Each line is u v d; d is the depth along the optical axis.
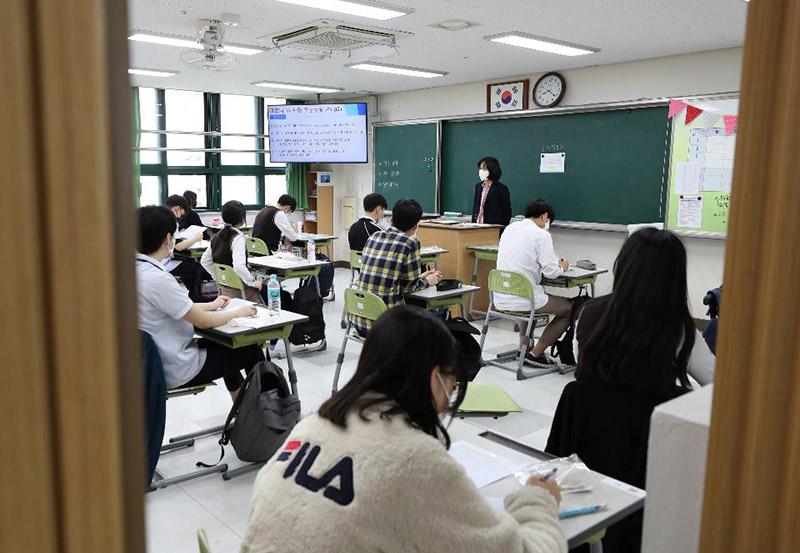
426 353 1.21
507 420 3.72
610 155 6.55
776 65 0.43
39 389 0.27
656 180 6.22
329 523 1.04
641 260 1.70
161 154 8.80
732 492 0.49
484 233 6.45
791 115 0.43
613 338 1.72
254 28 5.17
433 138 8.26
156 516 2.63
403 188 8.80
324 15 4.72
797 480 0.45
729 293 0.47
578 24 4.86
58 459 0.28
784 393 0.45
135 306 0.30
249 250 6.61
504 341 5.49
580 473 1.51
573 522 1.33
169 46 5.82
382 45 5.64
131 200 0.30
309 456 1.15
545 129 7.07
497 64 6.59
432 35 5.28
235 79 7.77
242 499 2.78
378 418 1.15
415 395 1.20
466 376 1.31
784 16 0.42
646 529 0.67
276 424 2.80
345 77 7.57
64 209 0.27
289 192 9.88
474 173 7.88
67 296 0.27
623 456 1.70
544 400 4.05
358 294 3.79
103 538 0.30
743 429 0.47
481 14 4.62
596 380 1.78
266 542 1.10
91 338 0.28
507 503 1.32
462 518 1.08
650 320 1.68
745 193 0.46
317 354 4.95
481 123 7.71
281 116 8.70
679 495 0.64
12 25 0.25
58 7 0.26
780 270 0.44
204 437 3.41
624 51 5.81
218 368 3.03
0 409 0.26
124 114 0.29
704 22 4.73
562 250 7.13
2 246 0.26
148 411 2.38
